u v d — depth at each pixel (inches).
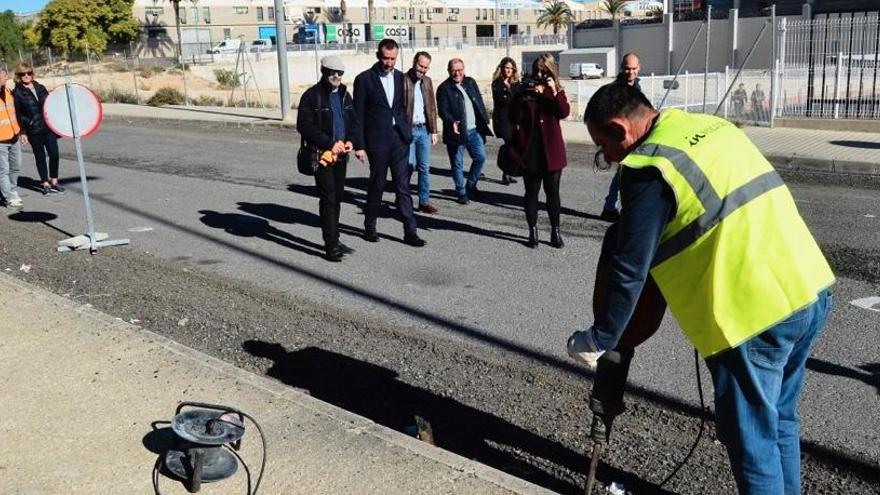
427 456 155.6
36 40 2650.1
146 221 402.6
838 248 318.0
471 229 366.6
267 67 2308.1
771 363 114.0
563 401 193.5
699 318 115.6
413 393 200.2
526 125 314.8
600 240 343.0
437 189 465.7
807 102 704.4
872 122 654.5
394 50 322.7
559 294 273.4
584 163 555.5
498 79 413.7
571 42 2351.1
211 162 607.2
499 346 228.2
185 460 150.5
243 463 147.9
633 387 198.4
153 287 291.3
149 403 179.5
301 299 273.6
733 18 1856.5
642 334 132.3
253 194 467.8
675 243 114.7
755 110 713.6
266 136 794.2
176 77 2043.6
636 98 121.0
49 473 151.8
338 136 307.4
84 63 2172.7
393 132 331.6
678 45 2018.9
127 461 155.5
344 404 195.9
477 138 419.2
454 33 3909.9
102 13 2662.4
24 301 251.1
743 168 112.9
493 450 171.5
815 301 112.7
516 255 323.0
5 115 432.8
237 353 228.2
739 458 116.8
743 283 110.7
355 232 366.9
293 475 149.9
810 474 159.0
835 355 215.8
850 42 686.5
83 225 397.1
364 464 153.4
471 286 284.2
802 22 706.2
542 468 163.6
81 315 237.3
